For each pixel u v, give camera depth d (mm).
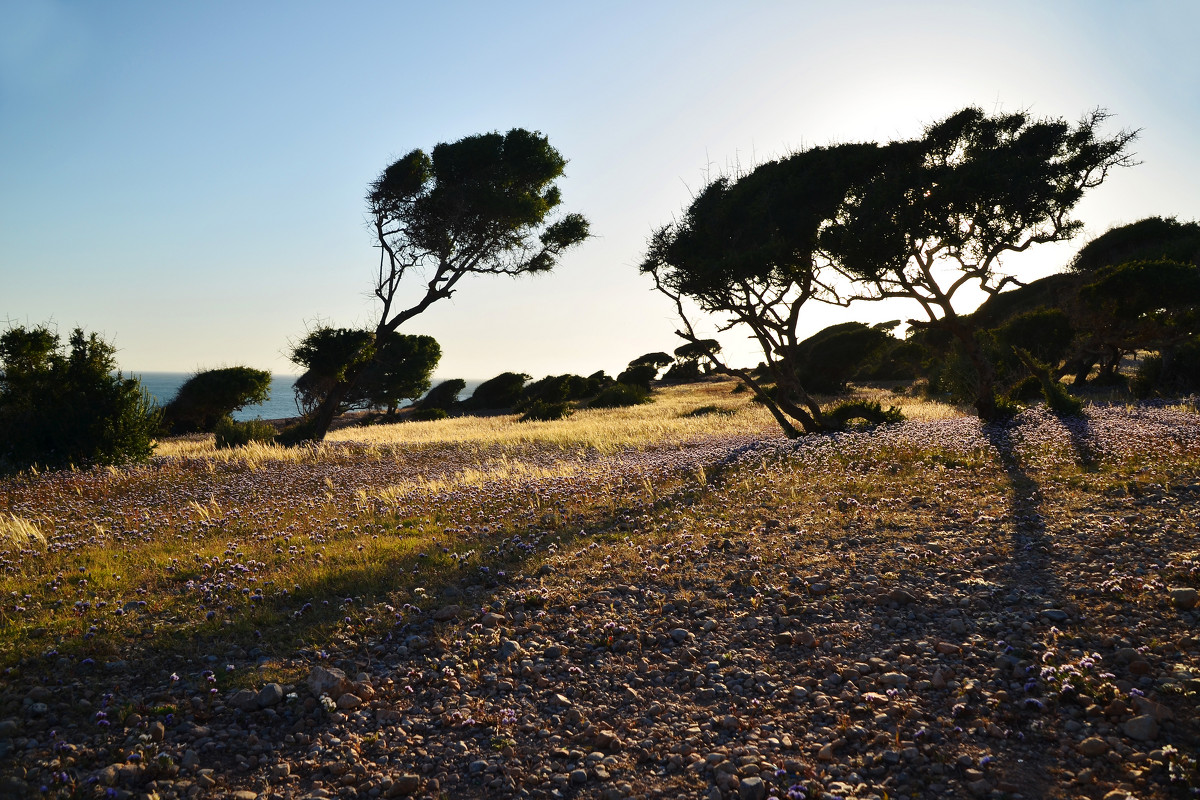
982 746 3773
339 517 10969
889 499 9500
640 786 3699
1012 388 25484
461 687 4906
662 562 7461
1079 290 29922
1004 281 17875
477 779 3855
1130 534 6898
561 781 3779
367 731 4371
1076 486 9336
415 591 6738
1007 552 6801
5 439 18109
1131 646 4609
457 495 12148
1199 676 4109
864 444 14609
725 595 6363
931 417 22281
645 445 19750
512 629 5863
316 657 5387
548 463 17562
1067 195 17078
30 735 4258
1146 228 37906
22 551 8680
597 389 61375
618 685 4855
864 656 4961
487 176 30078
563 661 5242
